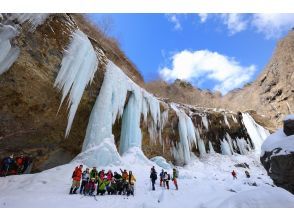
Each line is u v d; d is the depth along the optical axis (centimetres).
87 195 912
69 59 1279
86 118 1541
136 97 1844
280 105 4069
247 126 3178
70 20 1348
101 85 1583
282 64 4316
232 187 1330
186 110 2828
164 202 867
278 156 1070
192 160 2492
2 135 1172
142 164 1623
